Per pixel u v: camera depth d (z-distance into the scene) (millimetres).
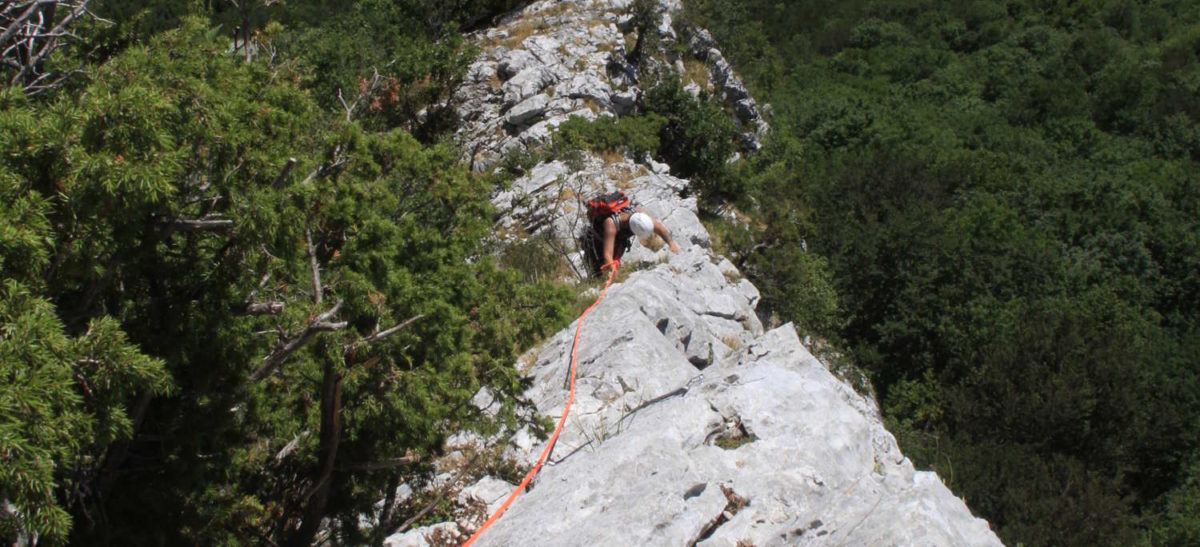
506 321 7598
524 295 7797
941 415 23922
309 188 6152
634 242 13734
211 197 6027
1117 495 20625
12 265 4625
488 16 25391
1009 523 18297
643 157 19641
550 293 7801
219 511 6297
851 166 34125
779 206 22859
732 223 21641
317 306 6098
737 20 36031
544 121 20703
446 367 6910
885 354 26281
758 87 36344
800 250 21906
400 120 20016
